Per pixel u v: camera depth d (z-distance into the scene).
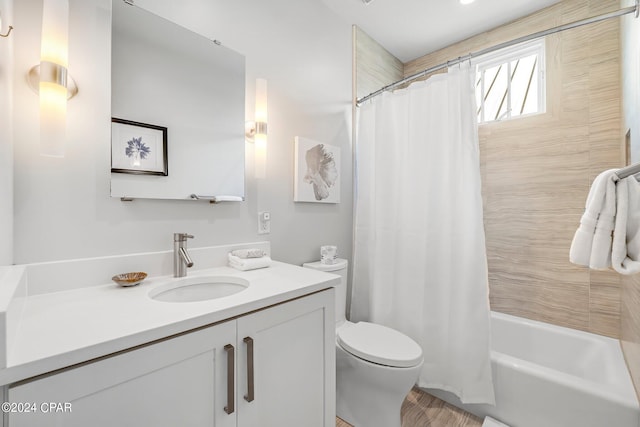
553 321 1.91
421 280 1.74
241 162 1.44
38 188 0.91
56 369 0.56
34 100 0.91
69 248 0.97
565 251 1.87
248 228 1.50
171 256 1.21
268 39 1.60
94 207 1.02
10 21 0.84
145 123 1.14
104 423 0.61
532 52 2.07
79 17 0.99
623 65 1.57
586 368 1.61
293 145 1.75
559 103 1.89
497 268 2.13
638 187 0.83
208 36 1.34
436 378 1.66
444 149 1.67
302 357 1.05
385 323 1.89
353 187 2.23
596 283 1.76
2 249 0.83
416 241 1.77
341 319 1.82
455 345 1.60
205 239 1.33
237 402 0.84
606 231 0.85
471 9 2.02
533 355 1.86
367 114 2.08
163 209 1.20
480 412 1.56
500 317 2.02
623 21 1.57
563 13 1.90
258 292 0.96
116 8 1.07
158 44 1.18
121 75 1.08
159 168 1.17
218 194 1.35
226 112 1.39
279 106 1.66
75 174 0.98
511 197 2.07
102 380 0.61
